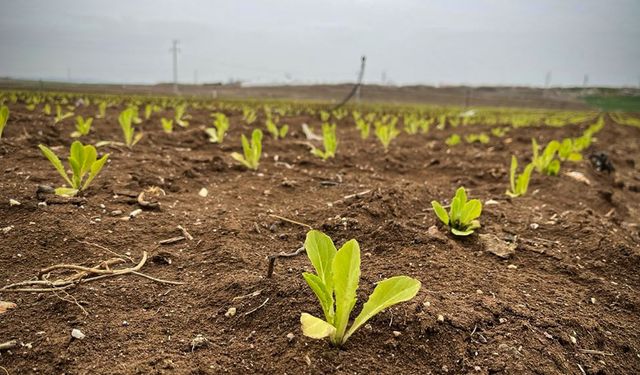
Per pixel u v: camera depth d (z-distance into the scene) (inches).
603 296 22.6
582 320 19.7
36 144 48.1
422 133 111.8
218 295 19.5
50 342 15.8
